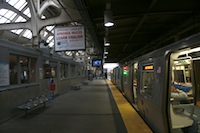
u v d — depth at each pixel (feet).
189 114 13.76
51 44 90.07
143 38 40.57
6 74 19.54
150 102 15.51
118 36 37.73
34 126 17.17
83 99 34.24
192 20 23.12
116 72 63.57
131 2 20.95
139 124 17.07
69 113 22.44
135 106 25.16
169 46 12.16
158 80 13.62
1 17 56.18
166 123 12.48
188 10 20.68
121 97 36.55
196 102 19.04
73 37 26.91
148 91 17.11
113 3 20.98
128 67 32.53
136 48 56.39
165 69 12.35
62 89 44.14
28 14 60.95
